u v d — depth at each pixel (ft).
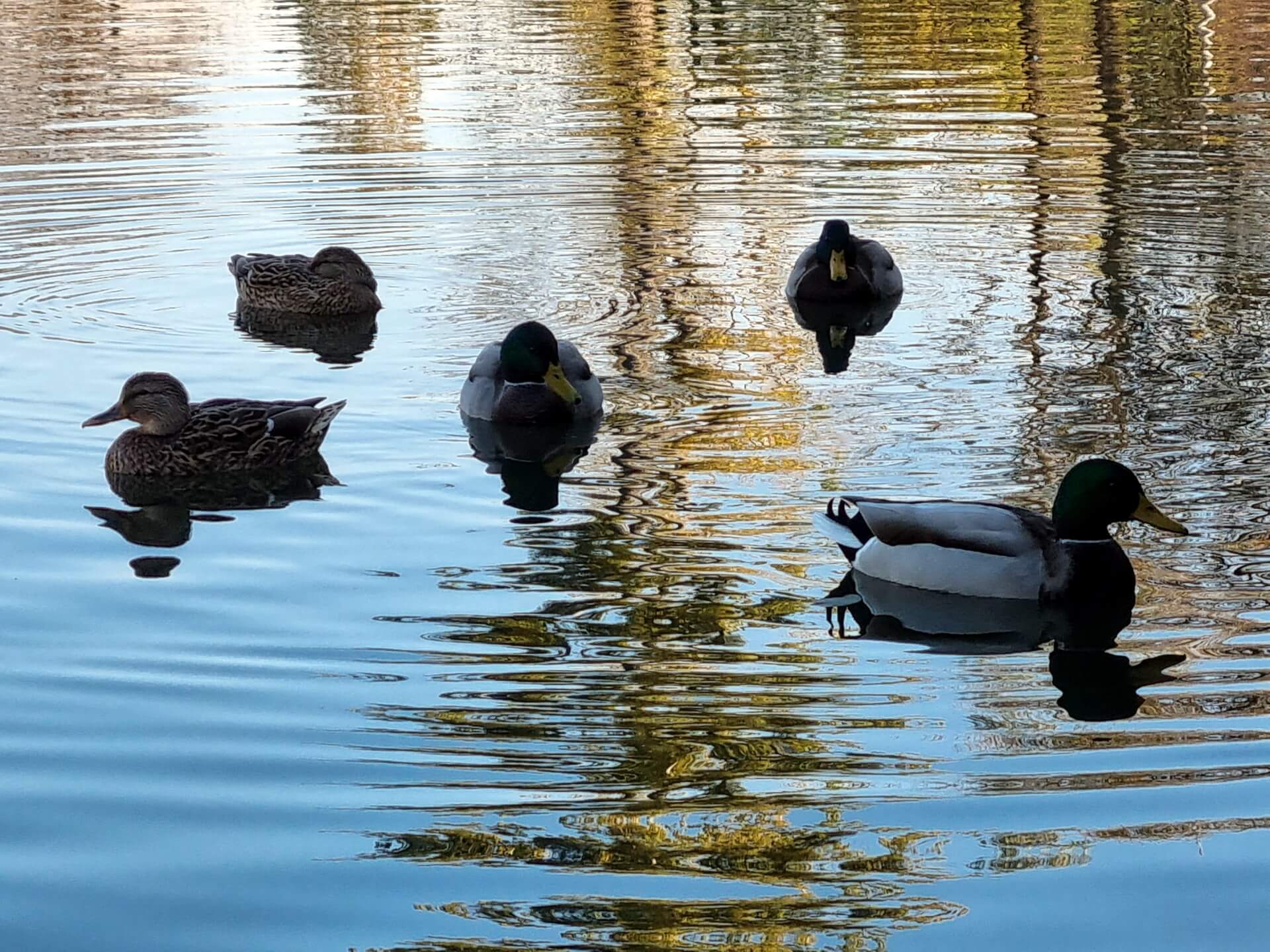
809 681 35.17
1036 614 39.24
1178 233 73.61
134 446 47.83
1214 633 37.52
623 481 47.24
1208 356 57.52
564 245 73.67
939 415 52.54
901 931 25.57
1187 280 66.90
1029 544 40.22
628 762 31.32
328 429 52.16
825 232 66.74
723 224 77.00
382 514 44.80
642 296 66.80
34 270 68.85
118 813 29.25
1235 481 46.24
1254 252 70.38
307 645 36.42
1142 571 41.16
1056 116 98.17
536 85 107.34
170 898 26.63
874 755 31.68
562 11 137.28
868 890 26.71
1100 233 74.02
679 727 32.89
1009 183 83.10
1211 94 104.01
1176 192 80.48
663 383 56.59
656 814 29.32
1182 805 29.50
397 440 51.21
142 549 42.19
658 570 41.06
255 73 110.63
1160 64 113.91
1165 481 46.32
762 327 62.90
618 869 27.43
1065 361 57.72
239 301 65.92
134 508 45.27
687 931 25.64
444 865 27.66
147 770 30.81
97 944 25.43
